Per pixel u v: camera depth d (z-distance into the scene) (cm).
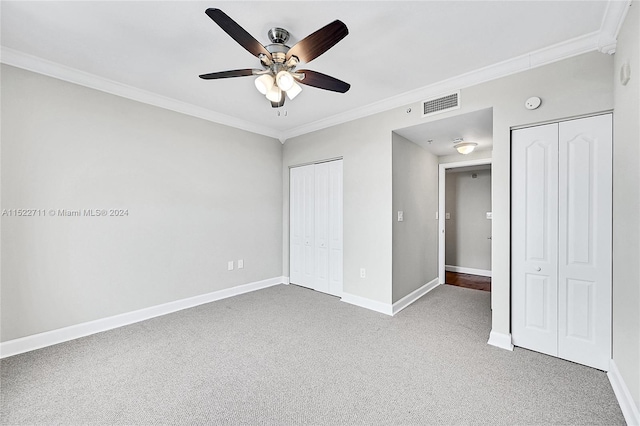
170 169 329
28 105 239
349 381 199
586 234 214
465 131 327
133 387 191
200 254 357
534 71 230
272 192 447
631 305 166
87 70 258
